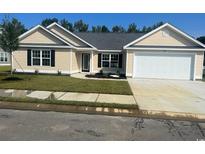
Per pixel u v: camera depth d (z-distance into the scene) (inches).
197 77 736.3
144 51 753.0
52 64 772.0
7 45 591.8
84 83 537.6
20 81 546.3
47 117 256.2
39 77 658.8
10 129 209.3
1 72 805.2
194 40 729.6
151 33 749.3
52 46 764.6
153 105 321.4
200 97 398.6
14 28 596.7
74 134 200.7
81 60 892.6
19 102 316.5
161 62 751.1
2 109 290.7
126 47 753.0
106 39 966.4
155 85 563.5
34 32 773.9
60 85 487.2
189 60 739.4
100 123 237.9
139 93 424.2
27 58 779.4
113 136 198.5
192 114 277.9
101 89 444.5
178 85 579.2
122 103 326.6
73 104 305.4
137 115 274.7
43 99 333.4
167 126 233.1
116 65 877.8
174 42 746.2
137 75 763.4
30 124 226.7
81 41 842.2
